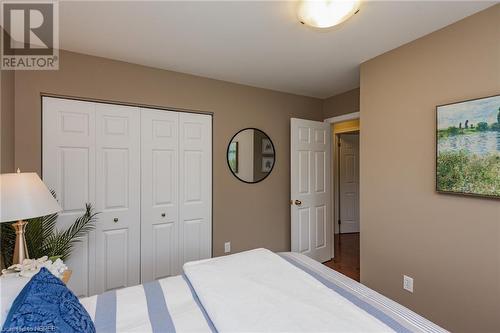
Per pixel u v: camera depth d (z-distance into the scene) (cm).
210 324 105
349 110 325
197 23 172
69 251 207
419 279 191
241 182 301
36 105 201
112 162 233
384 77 217
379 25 174
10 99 186
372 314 109
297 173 319
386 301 121
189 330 101
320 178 344
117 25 174
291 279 135
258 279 135
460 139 166
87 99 221
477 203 160
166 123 259
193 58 229
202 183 278
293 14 162
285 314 104
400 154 204
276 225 326
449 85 173
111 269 232
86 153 222
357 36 189
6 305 90
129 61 235
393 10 157
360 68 241
